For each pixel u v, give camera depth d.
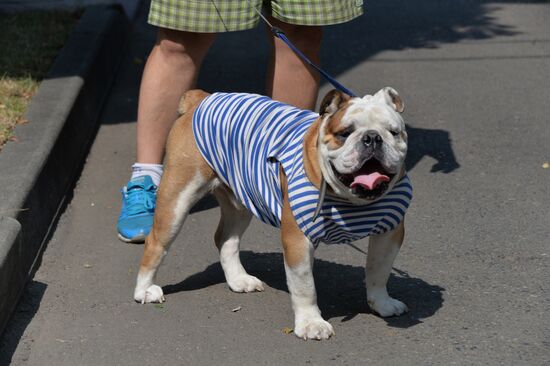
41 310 7.57
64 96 10.92
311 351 6.74
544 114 12.16
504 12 17.47
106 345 6.96
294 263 6.69
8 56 12.71
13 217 7.88
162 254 7.57
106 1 15.78
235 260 7.86
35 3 15.59
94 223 9.30
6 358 6.87
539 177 10.15
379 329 7.02
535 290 7.61
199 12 8.69
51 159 9.45
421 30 16.28
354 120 6.16
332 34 16.03
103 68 13.11
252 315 7.36
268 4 8.88
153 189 9.07
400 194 6.57
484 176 10.21
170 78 9.13
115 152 11.18
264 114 7.02
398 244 6.94
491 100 12.74
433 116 12.19
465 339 6.85
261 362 6.62
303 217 6.47
